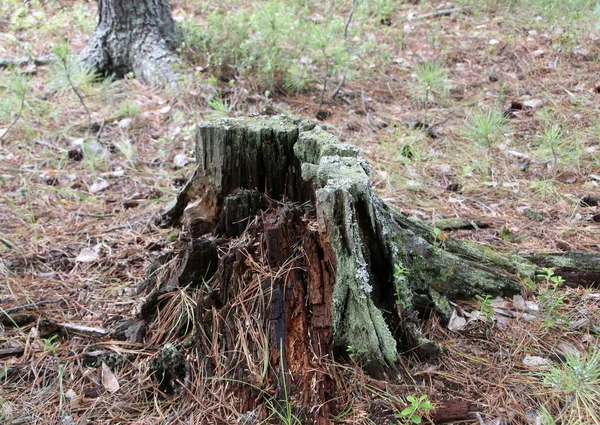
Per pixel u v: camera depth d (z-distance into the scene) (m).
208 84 5.41
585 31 6.57
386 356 2.35
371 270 2.55
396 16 7.49
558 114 5.16
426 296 2.77
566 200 4.05
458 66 6.20
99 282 3.19
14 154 4.61
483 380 2.40
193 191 2.95
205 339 2.46
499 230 3.68
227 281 2.51
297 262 2.42
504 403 2.29
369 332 2.33
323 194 2.25
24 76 5.60
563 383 2.33
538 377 2.44
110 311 2.95
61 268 3.34
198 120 5.04
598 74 5.82
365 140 4.91
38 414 2.35
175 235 3.45
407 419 2.17
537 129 5.00
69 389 2.47
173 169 4.52
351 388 2.30
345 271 2.32
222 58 5.77
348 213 2.27
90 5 7.90
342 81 5.60
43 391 2.46
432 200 4.12
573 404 2.27
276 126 2.73
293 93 5.67
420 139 4.88
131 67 5.99
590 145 4.72
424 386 2.33
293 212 2.49
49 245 3.54
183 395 2.37
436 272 2.89
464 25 7.12
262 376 2.27
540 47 6.39
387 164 4.54
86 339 2.74
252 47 5.93
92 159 4.54
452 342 2.62
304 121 2.81
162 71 5.68
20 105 5.20
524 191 4.19
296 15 7.30
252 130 2.67
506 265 3.10
